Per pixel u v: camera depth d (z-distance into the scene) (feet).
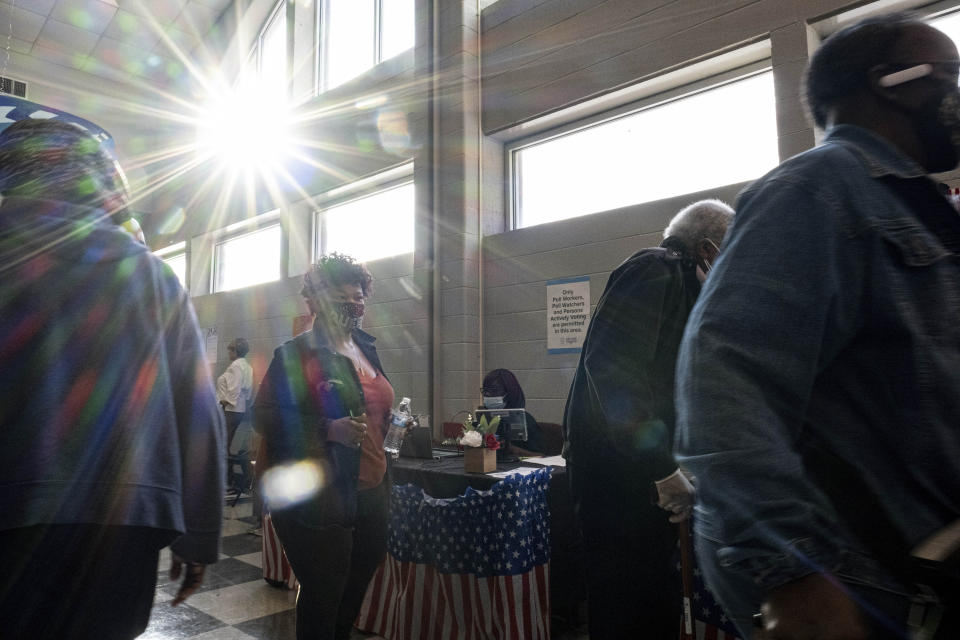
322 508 5.27
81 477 2.64
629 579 4.31
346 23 20.13
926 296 1.87
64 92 25.43
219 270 25.85
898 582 1.69
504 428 9.50
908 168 2.05
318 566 5.27
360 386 5.74
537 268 13.99
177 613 8.52
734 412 1.75
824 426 1.88
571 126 14.25
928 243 1.91
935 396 1.80
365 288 6.27
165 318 3.23
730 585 1.80
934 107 2.15
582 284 13.20
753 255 1.93
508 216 15.38
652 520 4.34
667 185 12.43
